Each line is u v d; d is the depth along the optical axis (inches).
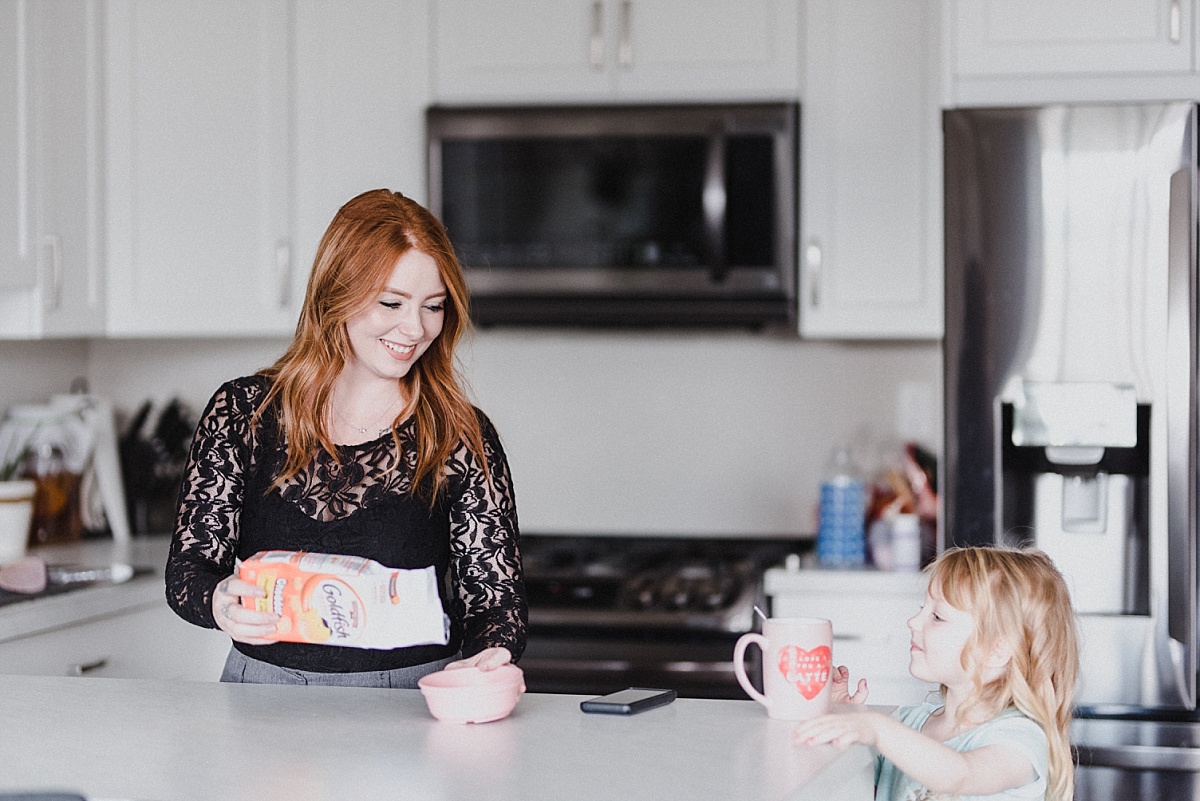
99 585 101.3
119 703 58.8
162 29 126.0
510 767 48.3
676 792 45.2
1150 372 101.2
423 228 67.3
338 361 69.0
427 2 125.8
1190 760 99.3
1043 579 63.5
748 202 120.0
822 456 135.6
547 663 109.3
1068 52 108.3
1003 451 104.6
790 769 48.1
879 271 120.8
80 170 121.1
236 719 55.7
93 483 130.0
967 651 63.1
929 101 119.6
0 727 54.2
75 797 41.6
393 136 126.4
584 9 123.7
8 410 131.0
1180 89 107.4
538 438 139.9
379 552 67.7
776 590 110.3
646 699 58.6
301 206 127.2
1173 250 100.4
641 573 117.3
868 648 109.5
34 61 112.5
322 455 69.1
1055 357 102.7
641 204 121.1
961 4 109.3
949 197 104.0
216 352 144.1
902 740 53.1
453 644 68.9
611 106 120.6
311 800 44.4
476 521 69.2
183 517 67.7
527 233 122.7
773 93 121.9
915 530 111.2
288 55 126.7
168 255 126.5
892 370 134.3
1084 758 100.7
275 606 61.7
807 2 121.1
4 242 109.4
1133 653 101.4
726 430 137.3
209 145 126.4
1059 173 102.3
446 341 70.9
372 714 57.0
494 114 121.6
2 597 93.5
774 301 120.6
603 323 129.2
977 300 103.7
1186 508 100.0
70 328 119.6
